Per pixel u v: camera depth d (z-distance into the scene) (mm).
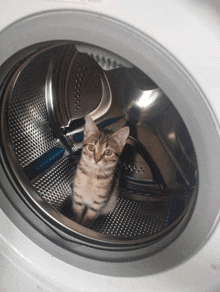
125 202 1055
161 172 1013
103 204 1069
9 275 940
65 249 883
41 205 923
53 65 916
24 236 888
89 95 1001
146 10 531
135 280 802
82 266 860
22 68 769
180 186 968
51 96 1010
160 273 757
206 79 546
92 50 659
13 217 879
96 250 866
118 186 1094
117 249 843
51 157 1059
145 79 840
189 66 545
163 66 564
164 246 726
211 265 693
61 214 947
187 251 690
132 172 1091
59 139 1104
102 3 546
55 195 1013
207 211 631
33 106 972
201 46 531
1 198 854
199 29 524
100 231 941
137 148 1039
